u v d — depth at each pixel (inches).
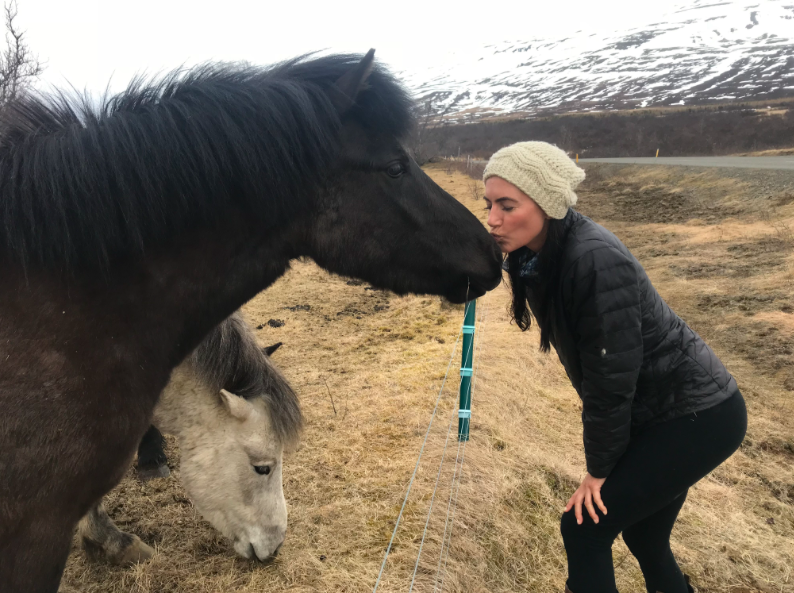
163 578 94.1
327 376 186.2
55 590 49.5
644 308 54.6
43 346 44.3
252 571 95.5
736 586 93.7
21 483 43.6
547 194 51.9
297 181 52.6
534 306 63.2
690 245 357.1
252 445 86.0
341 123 54.8
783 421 149.0
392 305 283.3
